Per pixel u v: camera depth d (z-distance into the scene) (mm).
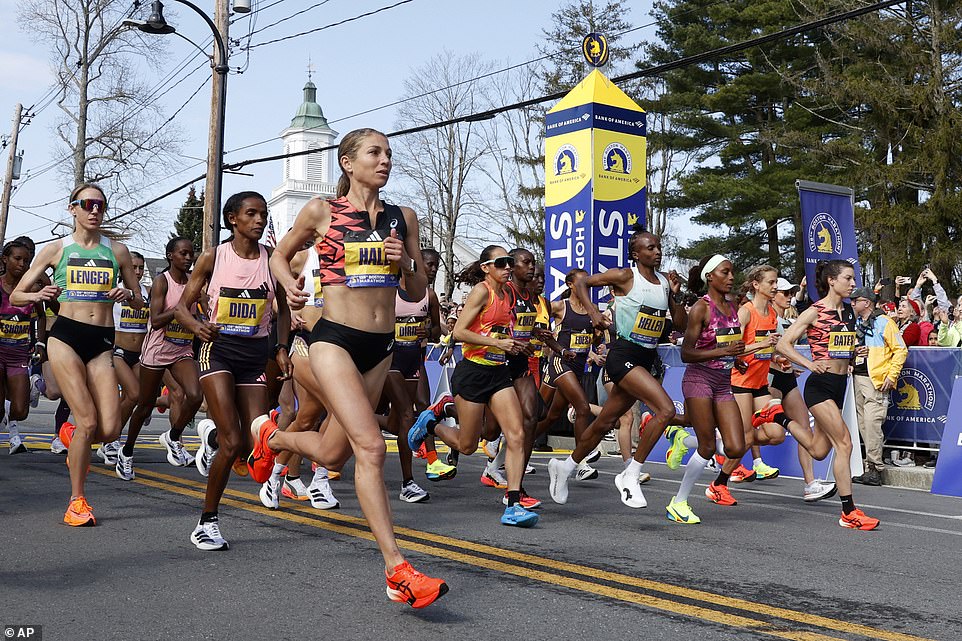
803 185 14000
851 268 7441
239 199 5969
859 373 10742
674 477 10586
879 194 32375
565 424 14711
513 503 6863
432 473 8914
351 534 6262
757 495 9219
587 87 13531
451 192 43906
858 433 10812
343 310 4391
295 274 6723
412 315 8641
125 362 8938
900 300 13188
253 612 4332
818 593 4965
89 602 4469
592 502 8273
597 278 7570
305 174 83250
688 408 7402
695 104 37906
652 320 7438
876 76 33156
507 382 7176
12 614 4238
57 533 6133
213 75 19422
